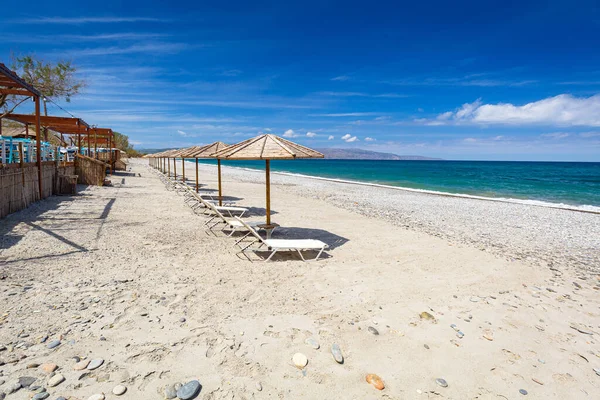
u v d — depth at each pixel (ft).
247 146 18.83
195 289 13.41
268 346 9.60
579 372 9.29
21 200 27.30
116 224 24.32
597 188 86.84
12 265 14.69
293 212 34.94
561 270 18.85
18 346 8.78
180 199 39.60
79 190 42.93
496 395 8.16
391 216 34.99
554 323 12.22
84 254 16.92
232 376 8.21
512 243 25.05
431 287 15.08
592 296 15.03
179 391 7.47
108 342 9.29
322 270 16.61
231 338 9.90
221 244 20.56
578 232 30.42
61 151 61.98
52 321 10.21
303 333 10.44
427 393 8.06
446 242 23.86
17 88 29.37
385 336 10.58
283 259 18.21
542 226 32.89
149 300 12.14
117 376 7.91
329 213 35.17
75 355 8.59
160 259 16.97
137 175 77.51
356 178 122.42
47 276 13.73
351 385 8.18
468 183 101.91
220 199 32.07
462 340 10.61
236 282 14.40
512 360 9.68
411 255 20.10
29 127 57.41
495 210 43.24
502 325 11.83
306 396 7.70
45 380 7.59
